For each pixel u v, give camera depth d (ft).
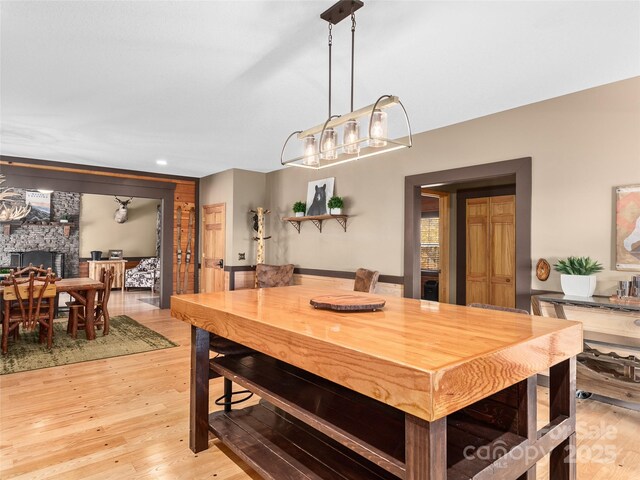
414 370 3.42
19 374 11.73
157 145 16.37
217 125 13.66
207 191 23.68
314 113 12.41
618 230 9.83
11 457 7.31
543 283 11.16
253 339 5.62
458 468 4.20
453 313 6.25
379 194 15.80
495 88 10.34
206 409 7.61
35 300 14.93
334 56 8.63
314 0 6.63
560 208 10.85
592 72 9.37
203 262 24.00
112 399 9.97
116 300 26.50
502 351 4.09
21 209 27.66
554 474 5.76
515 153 11.76
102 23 7.42
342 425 4.99
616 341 9.18
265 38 7.89
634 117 9.66
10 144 16.11
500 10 6.91
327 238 18.22
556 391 5.73
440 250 20.58
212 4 6.79
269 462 5.86
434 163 13.88
